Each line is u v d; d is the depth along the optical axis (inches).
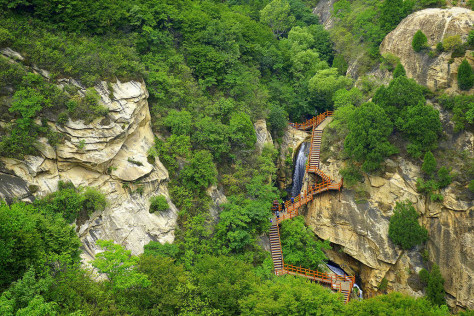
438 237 1803.6
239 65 2294.5
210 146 1847.9
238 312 1272.1
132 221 1494.8
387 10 2351.1
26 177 1289.4
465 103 1860.2
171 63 2011.6
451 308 1732.3
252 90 2266.2
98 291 1079.6
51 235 1170.0
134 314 1123.3
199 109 1946.4
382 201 1925.4
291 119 2588.6
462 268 1718.8
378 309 1178.0
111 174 1509.6
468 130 1840.6
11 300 917.2
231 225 1702.8
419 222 1857.8
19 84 1368.1
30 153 1316.4
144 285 1162.6
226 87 2162.9
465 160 1808.6
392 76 2180.1
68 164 1411.2
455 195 1782.7
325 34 2913.4
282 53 2640.3
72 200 1331.2
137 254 1439.5
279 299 1200.8
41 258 1070.4
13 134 1296.8
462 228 1748.3
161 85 1868.8
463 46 1979.6
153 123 1782.7
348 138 1983.3
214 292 1248.2
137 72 1721.2
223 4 2881.4
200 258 1513.3
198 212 1675.7
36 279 1054.4
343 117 2123.5
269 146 2094.0
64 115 1407.5
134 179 1547.7
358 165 2005.4
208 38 2198.6
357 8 2851.9
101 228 1411.2
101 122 1483.8
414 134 1879.9
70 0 1743.4
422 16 2188.7
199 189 1734.7
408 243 1817.2
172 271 1262.3
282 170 2340.1
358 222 1955.0
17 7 1636.3
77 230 1337.4
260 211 1766.7
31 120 1342.3
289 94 2511.1
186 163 1758.1
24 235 1038.4
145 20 1989.4
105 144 1480.1
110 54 1699.1
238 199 1802.4
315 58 2726.4
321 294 1263.5
